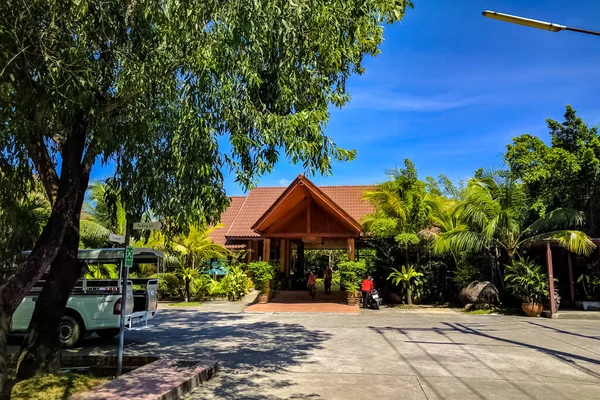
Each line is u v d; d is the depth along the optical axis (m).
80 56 5.85
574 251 17.11
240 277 24.08
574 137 21.22
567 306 19.14
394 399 6.46
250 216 29.12
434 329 13.43
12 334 11.73
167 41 6.72
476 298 18.62
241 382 7.45
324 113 7.00
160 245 21.59
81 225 21.02
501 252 19.75
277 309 19.09
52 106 6.08
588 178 19.44
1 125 5.81
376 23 6.82
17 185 7.59
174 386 6.61
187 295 23.16
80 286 11.75
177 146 6.88
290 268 30.80
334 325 14.41
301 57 6.98
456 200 22.67
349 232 21.03
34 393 6.65
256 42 6.67
